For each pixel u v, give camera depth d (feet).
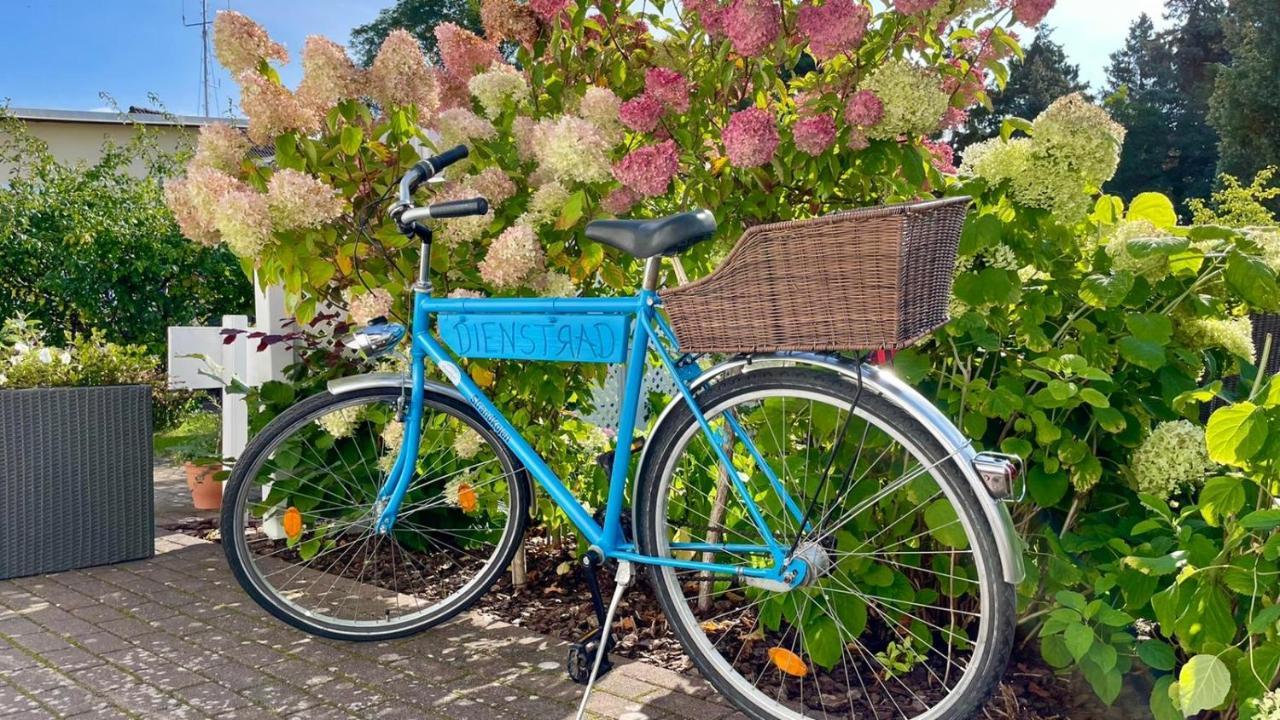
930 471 6.63
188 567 12.12
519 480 9.64
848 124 8.99
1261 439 6.35
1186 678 5.99
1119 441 7.92
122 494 12.33
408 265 9.87
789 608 7.97
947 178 9.81
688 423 7.59
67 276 27.17
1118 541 7.26
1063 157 8.07
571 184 9.79
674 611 7.73
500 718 7.62
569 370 10.70
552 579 11.11
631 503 7.99
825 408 7.89
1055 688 7.86
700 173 9.62
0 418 11.39
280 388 12.37
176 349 17.02
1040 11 8.80
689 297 6.88
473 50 10.88
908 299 6.22
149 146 36.78
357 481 11.48
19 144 36.14
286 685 8.29
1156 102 139.95
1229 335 8.09
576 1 10.39
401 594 10.58
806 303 6.42
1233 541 6.71
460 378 8.81
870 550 8.06
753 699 7.50
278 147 9.61
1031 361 8.04
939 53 9.36
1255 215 27.12
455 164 10.19
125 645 9.27
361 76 9.45
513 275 9.16
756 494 8.32
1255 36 88.74
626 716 7.62
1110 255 8.18
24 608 10.43
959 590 8.02
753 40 8.71
